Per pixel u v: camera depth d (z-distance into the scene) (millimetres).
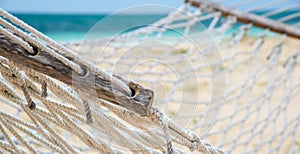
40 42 1472
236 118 3484
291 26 3939
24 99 1623
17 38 1473
